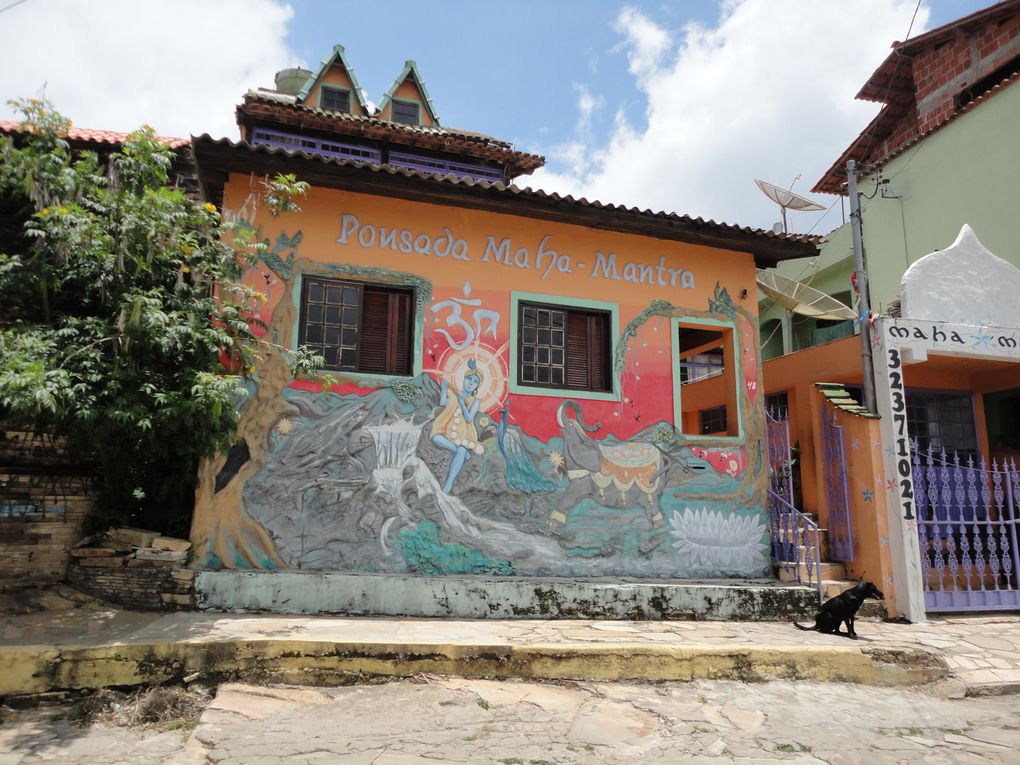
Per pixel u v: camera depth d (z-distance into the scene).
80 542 7.53
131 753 4.68
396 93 17.14
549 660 6.36
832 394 10.37
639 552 9.32
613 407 9.58
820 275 18.84
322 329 8.59
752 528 9.91
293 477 8.09
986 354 10.21
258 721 5.14
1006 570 9.95
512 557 8.77
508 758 4.68
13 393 5.50
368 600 7.67
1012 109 12.59
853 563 9.70
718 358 17.64
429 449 8.63
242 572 7.52
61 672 5.55
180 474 7.85
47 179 6.83
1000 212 12.72
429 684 6.02
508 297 9.32
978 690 6.81
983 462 10.21
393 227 8.96
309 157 7.97
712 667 6.69
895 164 15.45
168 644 5.78
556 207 9.17
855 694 6.59
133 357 6.58
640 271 10.06
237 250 7.82
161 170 7.43
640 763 4.73
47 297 7.00
